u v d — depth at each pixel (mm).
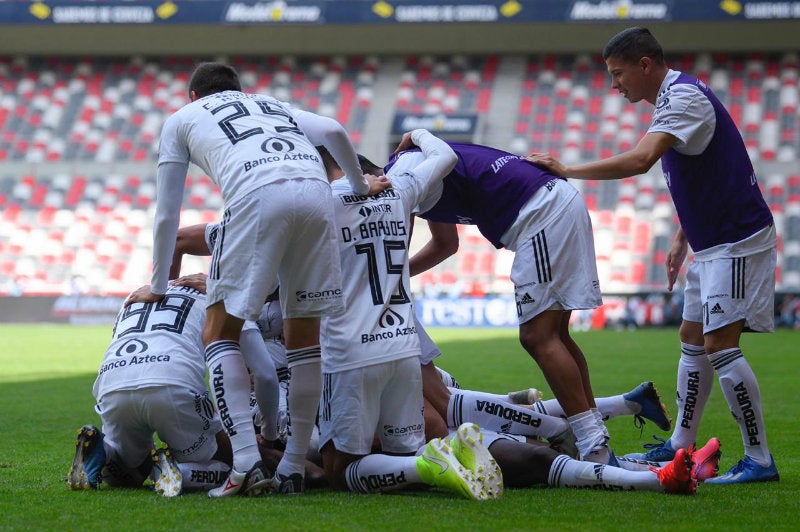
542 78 73938
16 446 13750
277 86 75062
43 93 76125
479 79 74312
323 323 9766
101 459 9859
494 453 9766
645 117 70062
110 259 64312
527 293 10680
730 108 69188
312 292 9273
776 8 63656
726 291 10680
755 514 8328
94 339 43594
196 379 9859
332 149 9859
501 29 69875
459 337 44844
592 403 11312
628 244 61625
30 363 31188
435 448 9086
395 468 9312
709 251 10867
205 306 10320
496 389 22703
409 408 9852
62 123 73750
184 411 9688
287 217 9008
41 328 54344
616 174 10812
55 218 67188
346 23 68750
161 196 9727
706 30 67938
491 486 9023
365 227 9945
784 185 64250
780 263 60094
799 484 10320
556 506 8602
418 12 67875
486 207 11016
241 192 9070
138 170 70125
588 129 69438
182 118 9711
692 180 10898
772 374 27125
